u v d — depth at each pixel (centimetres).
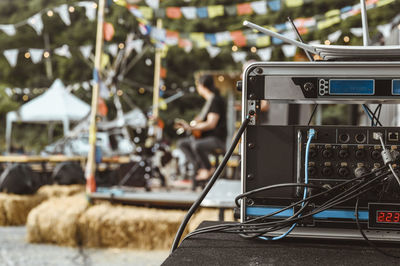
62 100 970
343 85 104
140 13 453
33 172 561
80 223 386
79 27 1856
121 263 332
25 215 534
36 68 1936
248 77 107
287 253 95
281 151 107
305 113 297
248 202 108
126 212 381
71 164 656
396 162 100
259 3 437
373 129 104
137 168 475
